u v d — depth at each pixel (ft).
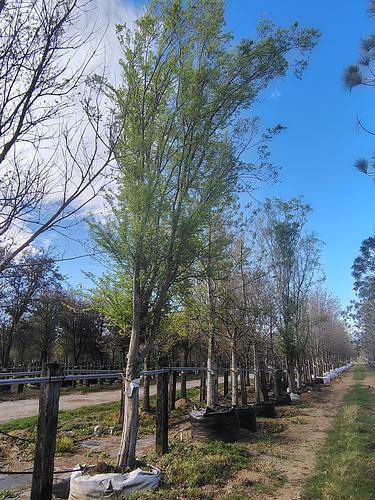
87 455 30.83
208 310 43.62
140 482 19.53
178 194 24.04
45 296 107.14
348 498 20.03
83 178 12.42
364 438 34.53
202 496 19.95
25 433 37.47
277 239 74.74
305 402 68.80
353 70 28.30
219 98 23.86
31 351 144.46
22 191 11.54
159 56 22.88
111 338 97.30
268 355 84.38
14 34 11.03
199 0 23.21
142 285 24.66
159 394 28.37
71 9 11.63
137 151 22.02
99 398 76.38
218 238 31.94
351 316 182.09
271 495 20.63
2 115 10.87
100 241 23.03
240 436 33.81
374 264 127.44
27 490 22.86
